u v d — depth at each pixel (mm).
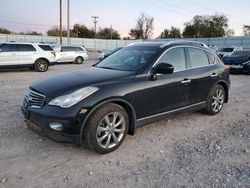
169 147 4039
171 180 3107
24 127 4676
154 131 4703
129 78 4008
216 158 3688
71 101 3447
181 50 4926
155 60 4375
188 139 4379
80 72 4383
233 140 4375
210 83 5445
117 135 3896
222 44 46625
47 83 3900
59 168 3328
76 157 3633
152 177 3166
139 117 4113
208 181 3090
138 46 5070
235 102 7250
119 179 3111
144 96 4094
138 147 4008
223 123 5281
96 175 3189
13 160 3486
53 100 3506
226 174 3254
